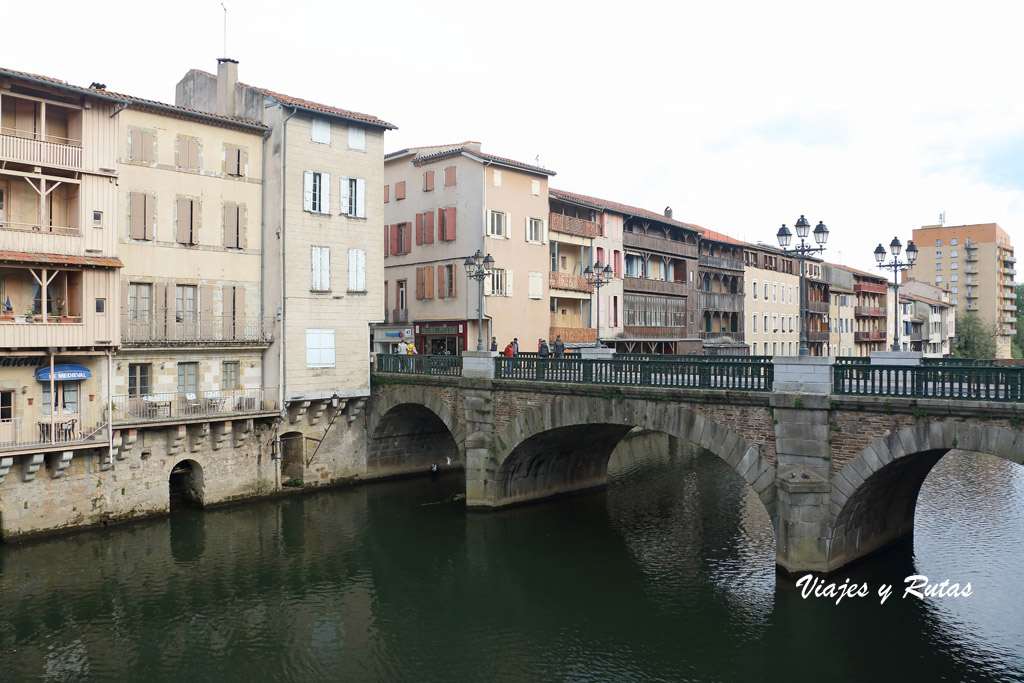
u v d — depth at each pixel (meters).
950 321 103.00
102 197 24.20
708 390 21.31
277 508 28.81
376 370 33.62
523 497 29.59
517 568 22.64
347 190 31.67
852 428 18.94
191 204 28.03
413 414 34.00
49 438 23.62
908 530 24.52
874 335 84.38
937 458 21.92
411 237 41.75
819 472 19.45
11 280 23.30
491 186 38.91
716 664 16.58
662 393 22.48
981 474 33.88
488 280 38.50
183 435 27.12
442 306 39.94
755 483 20.67
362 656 17.23
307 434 31.30
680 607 19.59
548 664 16.78
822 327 74.75
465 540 25.22
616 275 48.59
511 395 27.30
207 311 28.52
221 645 17.73
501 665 16.78
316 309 30.67
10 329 21.89
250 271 29.95
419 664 16.89
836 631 17.89
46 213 23.38
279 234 29.58
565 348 43.19
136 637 18.08
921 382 17.95
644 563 22.98
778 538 20.14
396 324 42.28
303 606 19.94
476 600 20.31
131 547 24.05
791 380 19.88
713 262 59.62
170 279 27.42
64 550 23.45
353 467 33.06
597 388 24.22
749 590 20.53
